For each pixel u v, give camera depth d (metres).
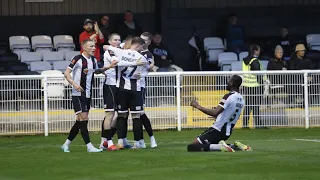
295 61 46.88
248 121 43.03
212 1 57.31
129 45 32.16
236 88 31.16
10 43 51.78
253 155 29.41
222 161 27.69
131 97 32.22
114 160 28.50
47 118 41.34
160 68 48.62
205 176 24.34
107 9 55.38
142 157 29.28
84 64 31.41
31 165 27.62
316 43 55.75
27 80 41.09
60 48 52.31
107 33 50.72
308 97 43.47
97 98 41.44
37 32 54.34
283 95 43.22
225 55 53.16
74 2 54.78
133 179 23.98
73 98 31.70
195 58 56.31
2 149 33.84
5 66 48.62
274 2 58.12
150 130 33.12
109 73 32.22
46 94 41.22
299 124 43.56
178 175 24.61
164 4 55.41
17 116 41.16
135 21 53.19
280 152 30.50
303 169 25.67
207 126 42.66
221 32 56.31
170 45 56.66
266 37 56.72
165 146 33.88
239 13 57.66
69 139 32.16
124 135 32.59
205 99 42.34
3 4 53.84
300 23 58.47
